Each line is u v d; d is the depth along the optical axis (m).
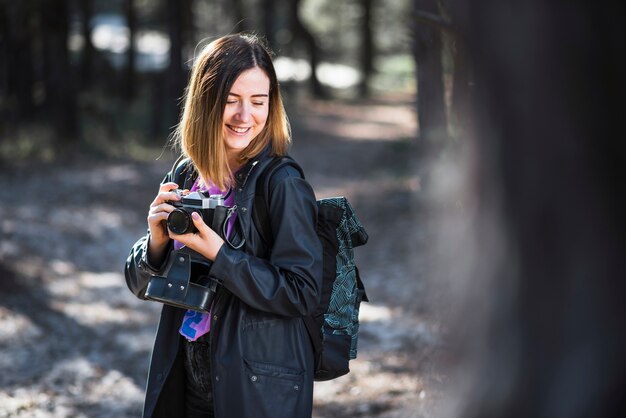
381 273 9.61
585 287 1.06
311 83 40.88
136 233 13.21
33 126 20.94
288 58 42.66
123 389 6.26
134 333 7.85
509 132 1.09
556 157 1.05
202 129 2.47
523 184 1.08
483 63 1.12
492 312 1.14
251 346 2.41
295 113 33.78
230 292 2.45
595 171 1.04
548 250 1.08
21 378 6.30
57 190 15.69
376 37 52.97
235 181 2.51
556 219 1.07
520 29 1.06
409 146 16.73
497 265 1.13
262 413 2.37
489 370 1.15
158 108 23.22
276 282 2.34
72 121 20.88
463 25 1.17
